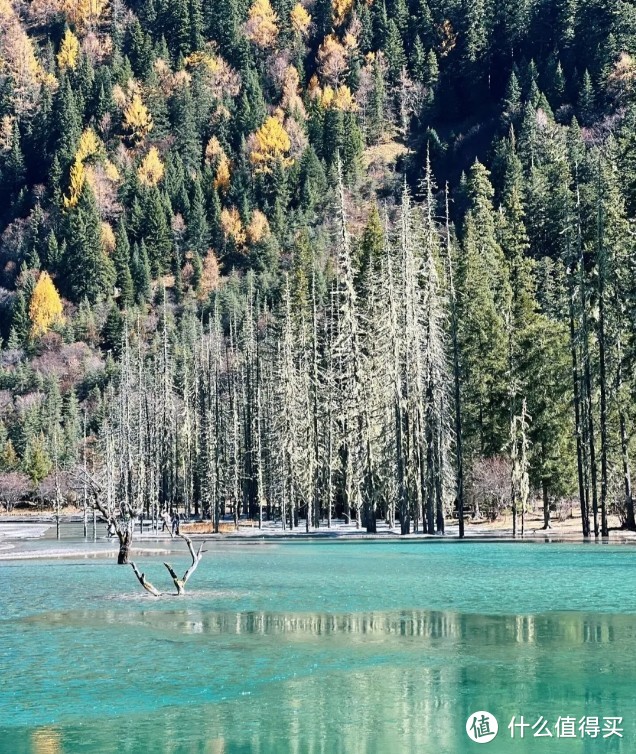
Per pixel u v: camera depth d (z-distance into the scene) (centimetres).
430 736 1455
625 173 7025
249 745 1423
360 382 6469
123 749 1411
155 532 7700
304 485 7681
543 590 2958
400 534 6059
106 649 2067
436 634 2206
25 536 7962
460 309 7406
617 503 5950
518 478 5894
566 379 6334
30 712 1593
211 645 2102
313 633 2236
